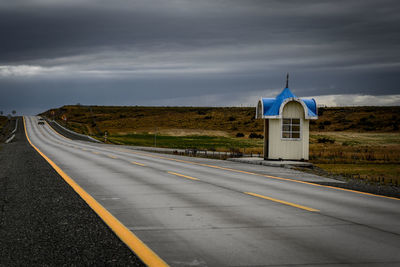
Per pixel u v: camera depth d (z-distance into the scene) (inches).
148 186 480.7
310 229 268.1
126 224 279.4
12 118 6008.9
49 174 593.0
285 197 403.9
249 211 328.8
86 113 6855.3
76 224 275.7
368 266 194.4
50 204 350.3
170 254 210.7
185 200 381.7
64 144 1972.2
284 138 884.6
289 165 786.8
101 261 197.6
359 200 390.9
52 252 211.8
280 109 870.4
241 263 197.2
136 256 206.2
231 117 5147.6
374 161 970.7
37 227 266.7
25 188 446.6
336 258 206.1
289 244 231.0
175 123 5044.3
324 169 789.9
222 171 679.7
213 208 341.4
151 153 1235.9
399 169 798.5
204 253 212.7
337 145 2135.8
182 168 729.0
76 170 669.9
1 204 349.7
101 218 295.3
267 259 203.5
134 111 6865.2
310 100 929.5
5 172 622.8
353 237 248.2
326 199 394.6
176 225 277.0
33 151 1250.6
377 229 269.6
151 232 256.8
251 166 793.6
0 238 239.0
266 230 264.4
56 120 5693.9
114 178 561.6
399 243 235.0
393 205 364.2
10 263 194.1
